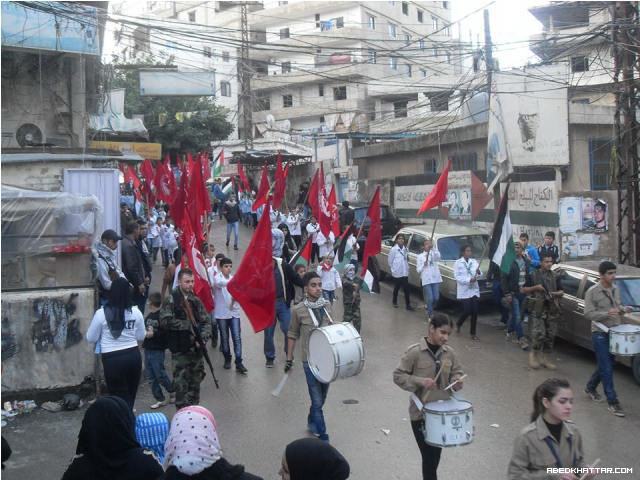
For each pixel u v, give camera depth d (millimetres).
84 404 9227
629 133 15195
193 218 10648
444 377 5824
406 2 57438
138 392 9906
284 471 3502
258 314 8688
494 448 7664
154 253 23484
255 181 42500
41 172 13289
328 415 8828
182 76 20141
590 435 8125
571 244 17406
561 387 4129
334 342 7035
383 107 50500
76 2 16984
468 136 23766
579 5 17422
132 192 27453
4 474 6938
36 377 9195
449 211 22875
